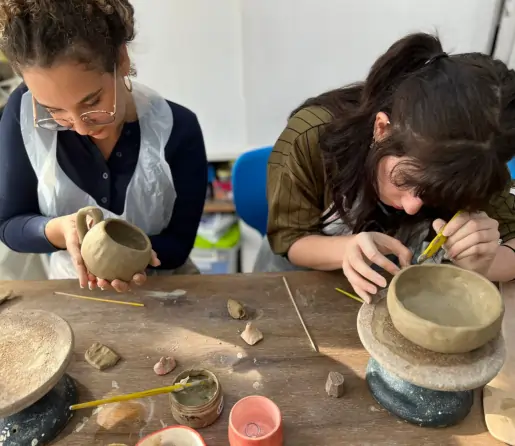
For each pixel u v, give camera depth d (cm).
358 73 180
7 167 113
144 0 165
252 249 223
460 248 82
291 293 95
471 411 73
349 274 84
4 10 80
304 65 179
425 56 83
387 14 167
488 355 67
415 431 70
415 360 67
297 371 79
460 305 72
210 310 91
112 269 80
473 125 67
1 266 155
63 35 81
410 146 71
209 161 203
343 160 94
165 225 130
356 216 100
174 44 175
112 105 96
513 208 99
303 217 109
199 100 189
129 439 70
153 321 89
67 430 71
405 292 73
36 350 69
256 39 173
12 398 62
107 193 117
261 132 197
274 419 68
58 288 97
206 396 73
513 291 93
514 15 163
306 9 166
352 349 83
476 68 71
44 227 108
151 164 116
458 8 166
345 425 71
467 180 69
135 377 79
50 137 108
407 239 103
